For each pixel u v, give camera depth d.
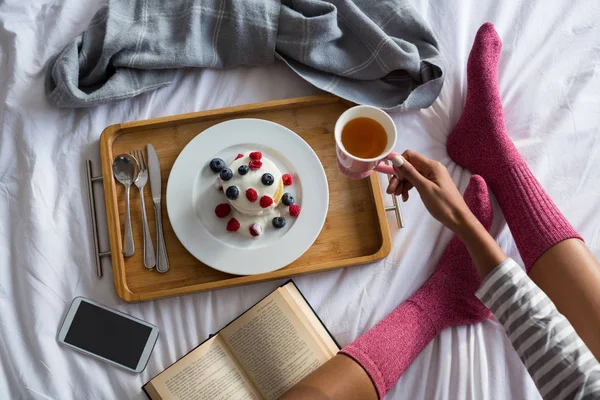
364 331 0.94
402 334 0.90
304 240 0.91
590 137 1.05
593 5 1.11
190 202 0.93
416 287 0.98
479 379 0.92
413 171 0.77
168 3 1.00
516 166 1.00
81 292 0.93
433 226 1.00
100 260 0.94
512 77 1.09
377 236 0.96
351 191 0.98
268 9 1.00
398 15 1.03
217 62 1.04
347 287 0.95
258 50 1.03
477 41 1.05
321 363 0.88
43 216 0.94
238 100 1.04
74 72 0.96
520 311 0.70
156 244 0.94
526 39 1.10
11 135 0.98
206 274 0.93
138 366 0.89
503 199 1.01
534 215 0.94
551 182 1.04
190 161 0.95
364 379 0.83
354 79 1.05
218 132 0.96
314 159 0.96
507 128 1.08
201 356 0.87
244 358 0.88
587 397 0.63
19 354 0.88
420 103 1.02
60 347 0.90
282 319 0.90
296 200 0.95
